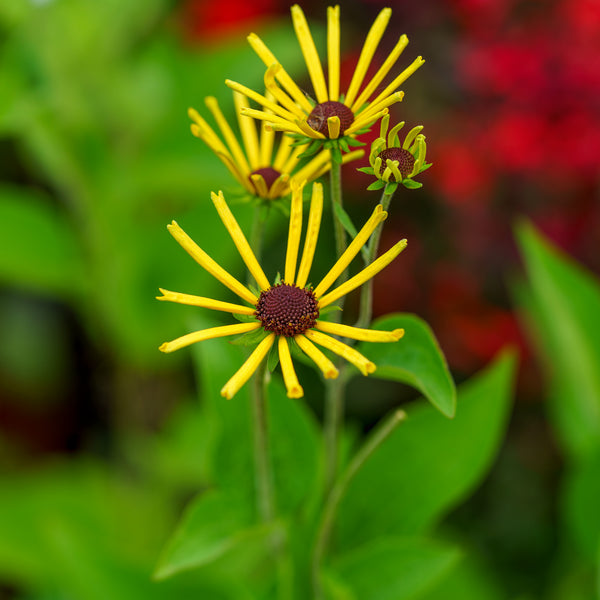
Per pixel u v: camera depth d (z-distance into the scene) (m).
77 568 0.70
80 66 0.84
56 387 1.26
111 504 1.05
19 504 1.01
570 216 0.92
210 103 0.53
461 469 0.62
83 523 1.02
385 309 1.03
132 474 1.17
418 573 0.60
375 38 0.50
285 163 0.54
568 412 0.82
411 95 0.97
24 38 0.82
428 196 0.99
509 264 0.94
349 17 1.00
